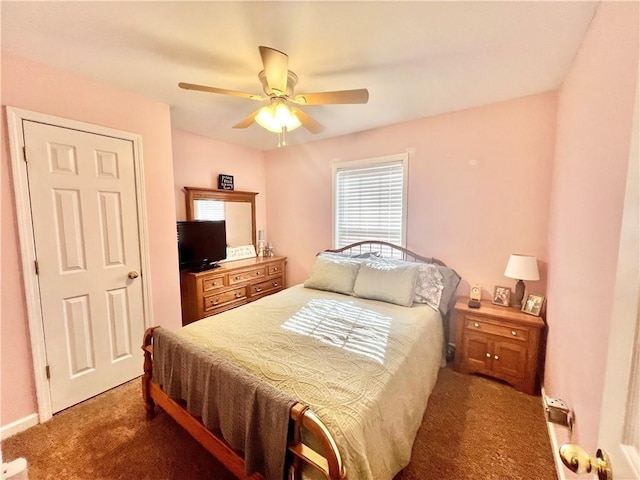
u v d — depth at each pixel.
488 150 2.49
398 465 1.29
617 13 1.03
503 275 2.50
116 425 1.81
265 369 1.37
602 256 1.07
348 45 1.61
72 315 1.98
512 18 1.38
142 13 1.34
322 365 1.40
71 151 1.93
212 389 1.33
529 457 1.55
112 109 2.12
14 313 1.74
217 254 3.45
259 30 1.48
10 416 1.74
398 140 2.97
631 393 0.50
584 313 1.24
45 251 1.84
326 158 3.55
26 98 1.73
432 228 2.83
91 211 2.04
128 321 2.29
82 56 1.71
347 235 3.46
